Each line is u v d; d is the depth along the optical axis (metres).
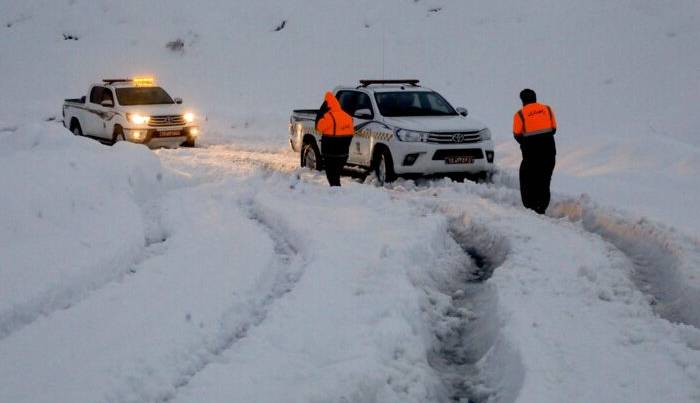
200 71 53.59
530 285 12.00
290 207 17.95
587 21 46.28
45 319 10.20
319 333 9.62
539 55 44.44
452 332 11.07
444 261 14.49
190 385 8.21
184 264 13.01
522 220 17.00
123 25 60.47
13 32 62.59
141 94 34.25
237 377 8.39
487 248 15.66
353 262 12.81
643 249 15.00
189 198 19.70
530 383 8.32
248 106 47.72
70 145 22.12
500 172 23.25
